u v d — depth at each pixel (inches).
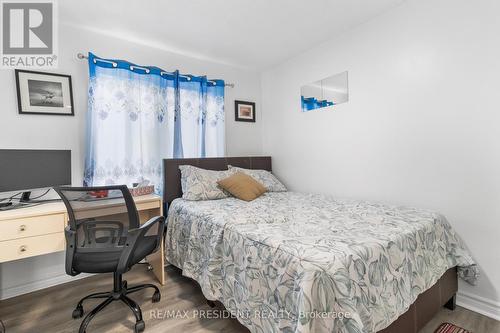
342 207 81.0
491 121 67.0
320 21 92.4
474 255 70.7
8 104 80.3
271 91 137.2
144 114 104.1
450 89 73.7
